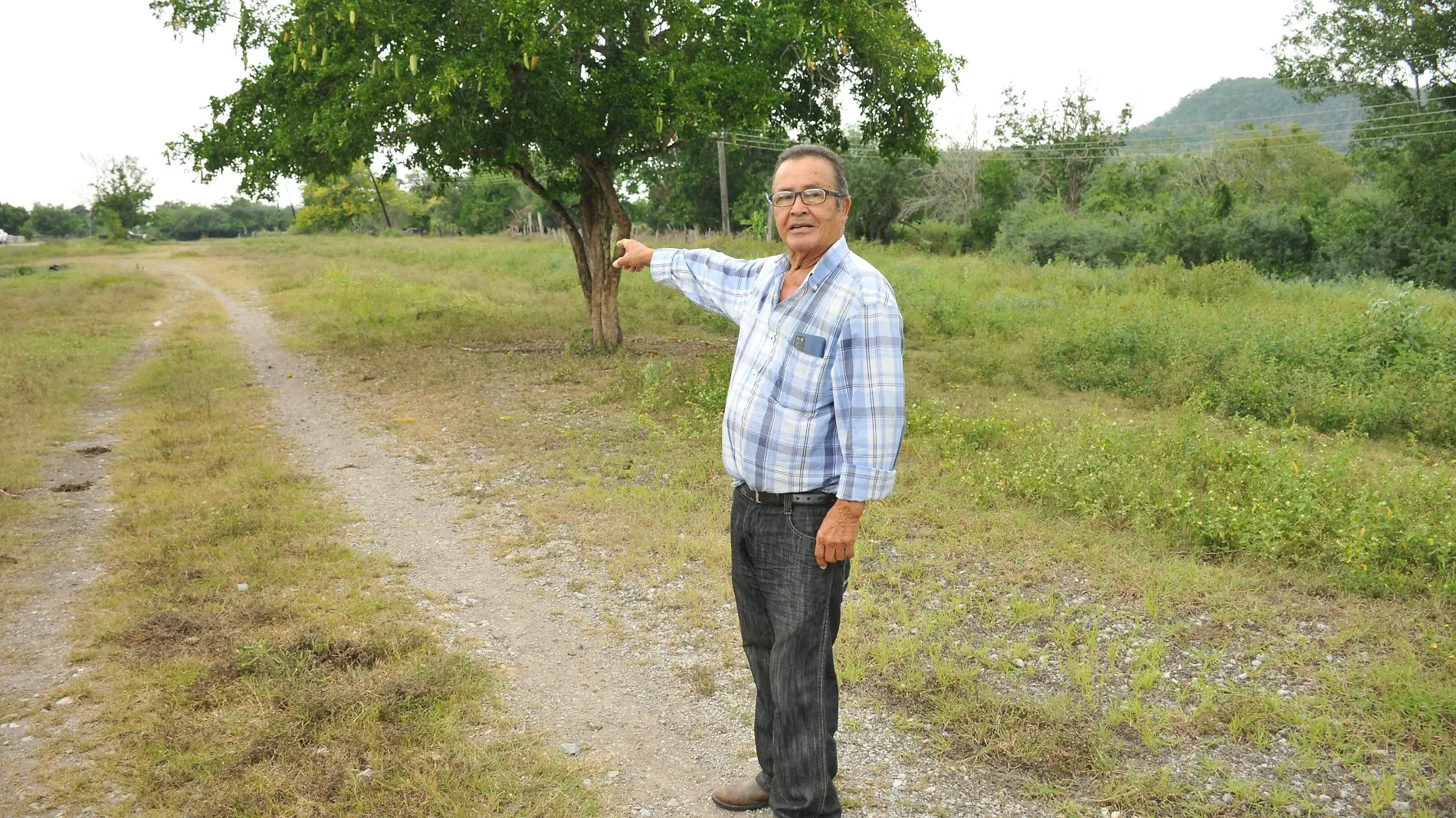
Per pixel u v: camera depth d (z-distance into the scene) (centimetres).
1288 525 468
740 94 973
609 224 1175
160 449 690
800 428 207
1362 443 731
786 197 202
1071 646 363
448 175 1170
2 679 333
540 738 298
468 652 361
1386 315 1020
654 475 607
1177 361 945
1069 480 553
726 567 447
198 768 271
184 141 1165
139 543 477
